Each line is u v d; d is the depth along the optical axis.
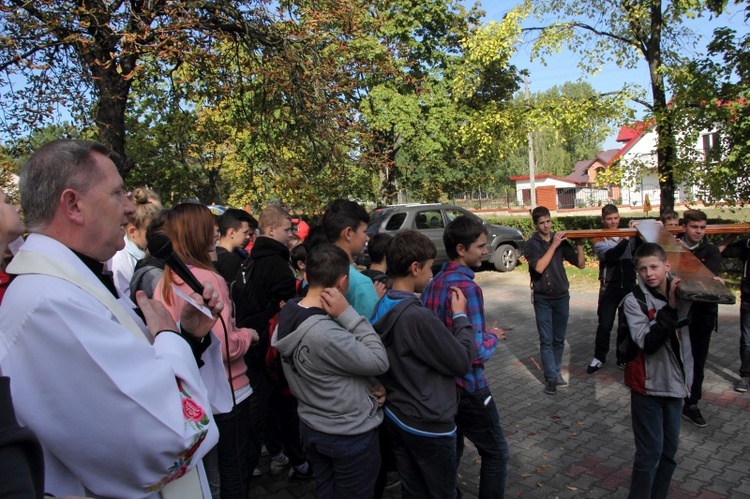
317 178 8.59
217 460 2.47
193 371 1.36
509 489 3.35
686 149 9.85
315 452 2.40
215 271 2.52
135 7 6.80
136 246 3.50
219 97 8.09
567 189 48.62
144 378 1.17
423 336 2.27
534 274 5.02
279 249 3.36
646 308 2.68
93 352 1.10
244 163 10.24
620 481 3.40
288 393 3.08
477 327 2.68
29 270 1.17
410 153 14.69
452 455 2.38
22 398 1.08
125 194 1.47
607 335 5.45
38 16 6.18
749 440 3.89
